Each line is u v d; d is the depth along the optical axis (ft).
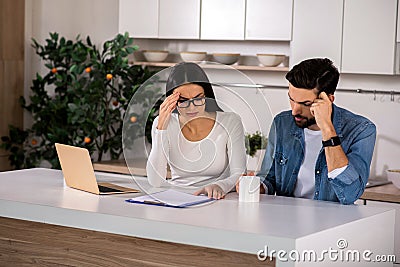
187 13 15.55
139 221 7.68
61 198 8.91
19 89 16.85
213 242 7.23
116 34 16.89
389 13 13.37
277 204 8.84
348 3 13.74
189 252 7.87
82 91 15.60
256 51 15.64
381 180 14.35
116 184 10.11
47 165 17.39
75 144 15.74
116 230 7.86
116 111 15.72
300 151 9.88
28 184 10.03
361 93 14.49
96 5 17.10
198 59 15.64
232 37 15.10
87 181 9.32
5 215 8.77
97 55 16.01
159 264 8.08
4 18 16.29
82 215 8.11
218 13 15.23
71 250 8.78
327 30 13.99
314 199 9.71
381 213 8.48
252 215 8.00
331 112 9.21
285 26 14.47
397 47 13.41
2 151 16.56
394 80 14.21
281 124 10.12
